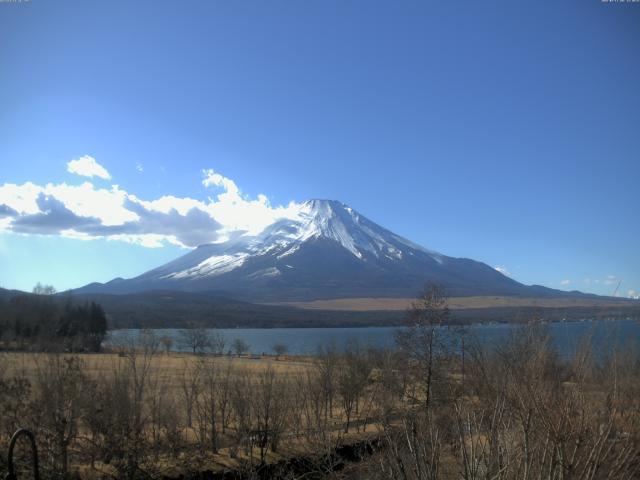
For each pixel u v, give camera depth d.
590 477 7.22
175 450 19.91
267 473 19.27
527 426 7.36
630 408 9.05
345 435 21.84
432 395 20.62
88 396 17.03
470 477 7.48
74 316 68.31
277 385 26.44
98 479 16.16
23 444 14.70
